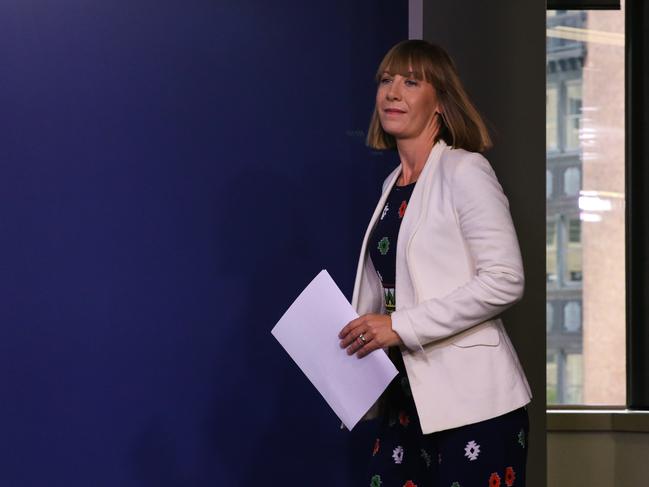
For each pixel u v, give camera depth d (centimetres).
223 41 373
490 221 235
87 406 364
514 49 354
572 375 411
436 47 262
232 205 373
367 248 274
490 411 234
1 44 362
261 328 373
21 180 362
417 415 249
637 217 412
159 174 369
